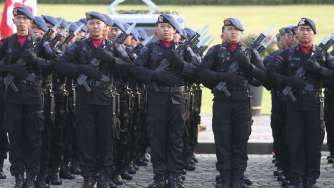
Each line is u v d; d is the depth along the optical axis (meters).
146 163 29.83
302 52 23.58
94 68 23.00
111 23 24.58
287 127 23.89
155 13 37.22
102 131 23.41
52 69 23.36
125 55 23.52
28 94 23.31
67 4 112.38
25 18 23.20
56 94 24.69
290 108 23.69
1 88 25.62
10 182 26.11
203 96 55.84
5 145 26.50
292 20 105.88
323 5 118.06
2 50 23.50
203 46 26.23
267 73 23.61
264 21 105.06
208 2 118.44
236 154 23.67
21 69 23.09
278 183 26.42
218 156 23.47
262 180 26.98
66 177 26.62
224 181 23.52
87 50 23.16
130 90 25.56
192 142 27.98
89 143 23.36
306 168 24.11
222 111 23.34
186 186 25.73
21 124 23.58
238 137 23.53
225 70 23.30
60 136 25.05
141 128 27.23
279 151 26.66
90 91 23.08
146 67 23.73
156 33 25.39
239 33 23.39
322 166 29.58
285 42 27.30
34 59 23.03
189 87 24.69
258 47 23.78
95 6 110.62
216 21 104.19
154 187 23.92
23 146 23.89
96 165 23.66
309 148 23.89
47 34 23.52
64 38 25.39
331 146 29.72
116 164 25.42
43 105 23.78
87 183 23.52
